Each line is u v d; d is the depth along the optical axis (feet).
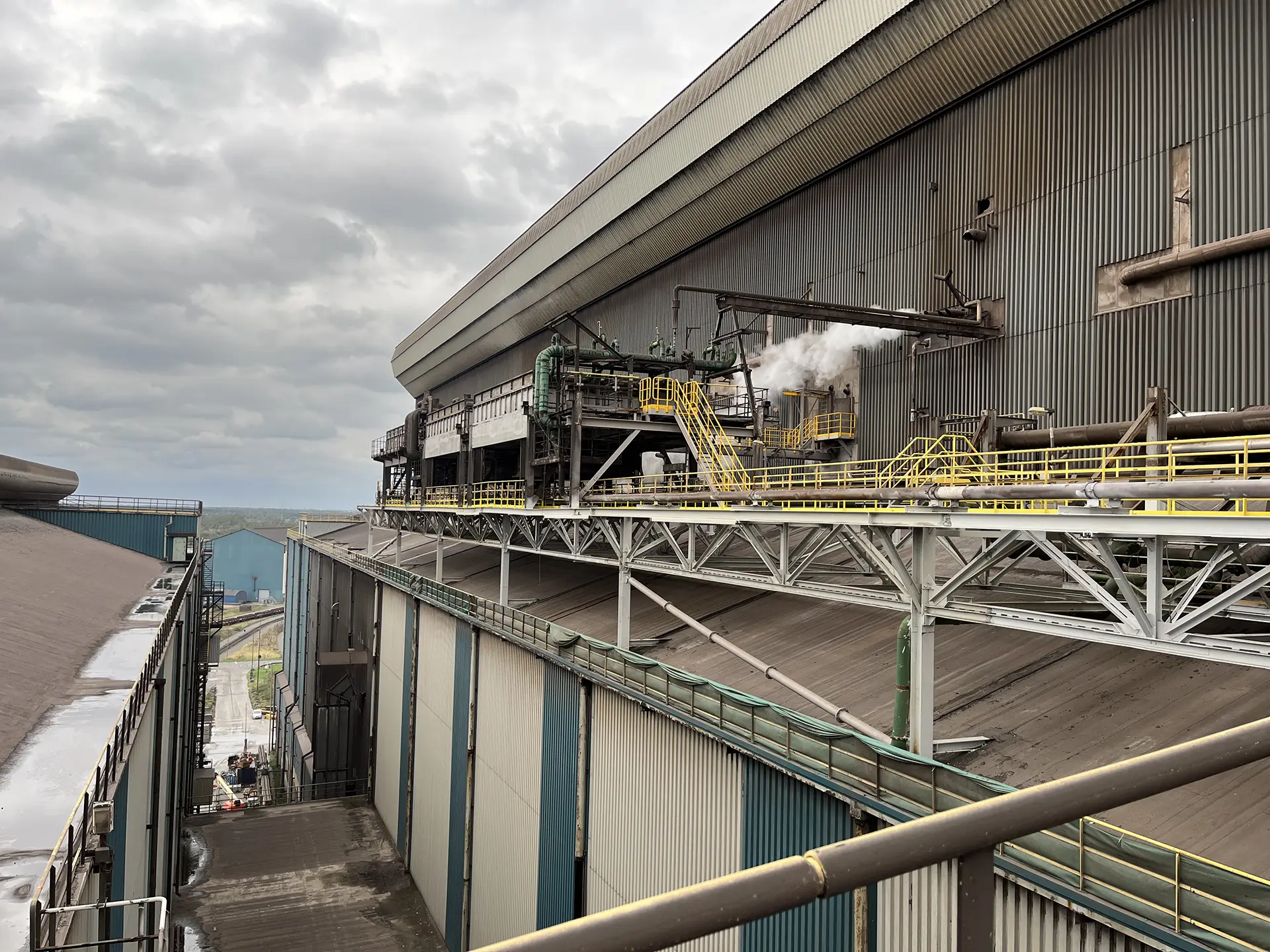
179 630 110.93
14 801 43.21
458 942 106.22
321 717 213.46
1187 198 75.87
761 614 85.97
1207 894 29.09
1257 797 37.37
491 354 276.21
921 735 46.09
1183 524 33.24
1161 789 6.81
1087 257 84.69
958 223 98.84
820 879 5.52
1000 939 37.65
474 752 107.34
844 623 75.46
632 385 101.45
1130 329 80.69
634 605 103.45
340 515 411.13
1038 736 47.19
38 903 31.50
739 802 54.80
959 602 47.44
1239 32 72.28
